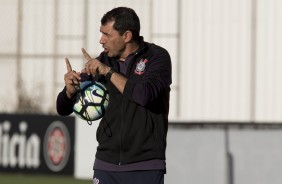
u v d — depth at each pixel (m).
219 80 85.62
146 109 18.06
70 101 18.73
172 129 28.88
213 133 28.69
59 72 88.06
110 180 18.47
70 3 87.88
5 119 49.44
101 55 18.66
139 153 18.14
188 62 85.88
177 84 85.88
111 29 18.14
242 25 85.50
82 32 87.69
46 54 88.50
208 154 28.73
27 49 88.88
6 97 86.94
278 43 85.06
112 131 18.28
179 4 86.00
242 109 85.50
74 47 88.00
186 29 86.00
